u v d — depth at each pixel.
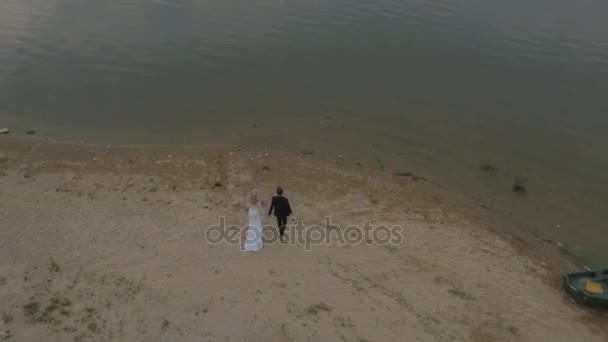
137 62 25.42
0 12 33.41
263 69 24.95
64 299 10.17
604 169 16.91
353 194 14.62
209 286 10.63
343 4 38.25
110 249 11.81
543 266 11.91
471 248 12.36
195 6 36.50
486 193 15.40
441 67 25.84
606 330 10.05
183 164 16.16
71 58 25.77
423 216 13.62
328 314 10.00
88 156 16.70
